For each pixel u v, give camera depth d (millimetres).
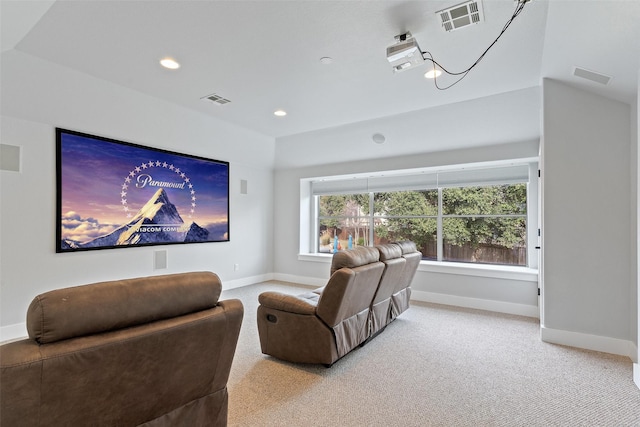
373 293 2920
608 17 1819
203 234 4824
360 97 3459
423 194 5055
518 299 3965
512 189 4375
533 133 3770
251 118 4203
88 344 1063
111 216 3746
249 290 5168
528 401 2070
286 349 2596
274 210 6184
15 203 3068
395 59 2367
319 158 5457
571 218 2914
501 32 2213
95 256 3631
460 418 1893
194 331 1324
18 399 963
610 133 2764
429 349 2895
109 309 1123
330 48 2459
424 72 2863
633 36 1908
